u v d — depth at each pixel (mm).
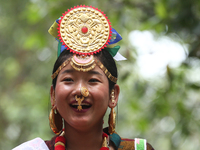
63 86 4699
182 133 10055
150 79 10992
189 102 10750
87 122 4637
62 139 4945
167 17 9555
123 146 5227
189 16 9094
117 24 11555
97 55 4820
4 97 19922
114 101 5082
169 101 10344
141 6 10891
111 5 11320
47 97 16203
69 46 4734
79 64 4613
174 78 9789
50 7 11273
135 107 12031
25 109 16703
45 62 18375
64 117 4738
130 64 10727
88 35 4797
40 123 16188
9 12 17250
